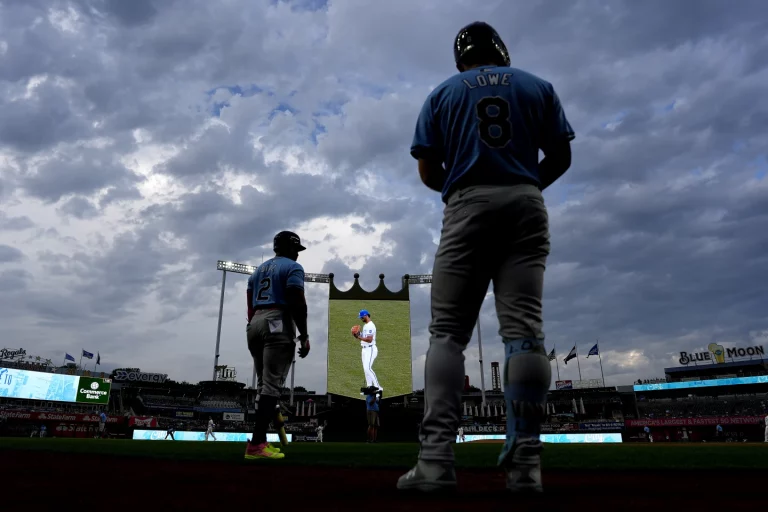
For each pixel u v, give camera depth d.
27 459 3.90
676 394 70.25
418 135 2.47
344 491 2.00
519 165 2.17
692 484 2.27
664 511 1.43
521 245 2.12
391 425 44.25
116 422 49.75
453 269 2.14
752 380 64.88
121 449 5.47
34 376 52.59
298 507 1.57
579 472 2.96
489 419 59.25
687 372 72.75
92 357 64.69
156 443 8.31
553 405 69.44
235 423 60.22
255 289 5.61
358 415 43.72
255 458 4.32
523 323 2.06
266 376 5.07
